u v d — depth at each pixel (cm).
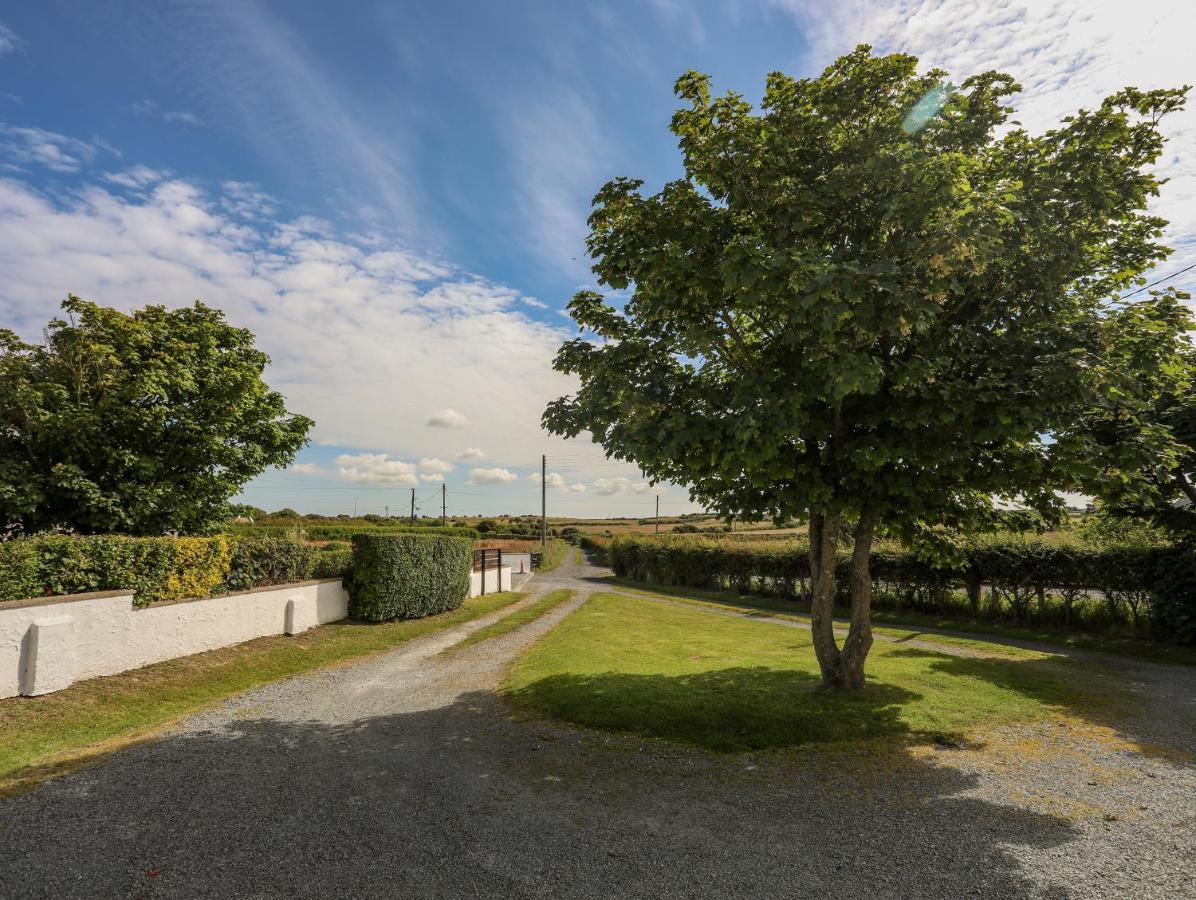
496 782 499
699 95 650
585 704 707
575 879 349
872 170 545
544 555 4650
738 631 1373
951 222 504
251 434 1491
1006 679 868
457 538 1741
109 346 1164
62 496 1123
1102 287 682
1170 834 409
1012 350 575
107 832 398
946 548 857
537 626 1509
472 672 954
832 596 772
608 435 631
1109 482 612
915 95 611
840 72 609
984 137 630
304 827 412
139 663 827
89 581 779
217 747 580
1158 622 1196
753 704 696
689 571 2998
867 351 580
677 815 438
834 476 639
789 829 417
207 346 1394
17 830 398
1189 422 1023
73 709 656
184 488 1330
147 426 1215
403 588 1431
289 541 1258
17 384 1106
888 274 480
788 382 582
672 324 698
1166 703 770
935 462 557
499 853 380
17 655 659
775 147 579
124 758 542
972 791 484
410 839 397
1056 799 469
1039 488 670
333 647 1120
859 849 388
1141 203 607
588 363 707
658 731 620
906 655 1056
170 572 902
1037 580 1417
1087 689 831
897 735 613
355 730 643
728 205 633
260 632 1089
